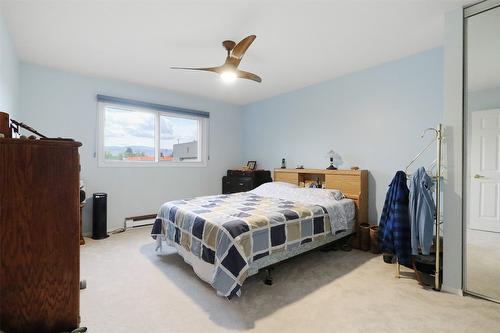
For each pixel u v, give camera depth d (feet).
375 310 6.07
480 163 6.80
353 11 7.06
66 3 6.69
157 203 14.71
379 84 11.14
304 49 9.46
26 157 3.89
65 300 4.18
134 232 12.82
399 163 10.62
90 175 12.50
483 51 6.63
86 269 8.36
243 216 7.58
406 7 6.86
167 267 8.56
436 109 9.58
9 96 8.63
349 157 12.30
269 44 9.04
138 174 14.02
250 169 16.85
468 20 6.74
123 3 6.70
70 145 4.20
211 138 17.16
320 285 7.36
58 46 9.21
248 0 6.57
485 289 6.71
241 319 5.71
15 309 3.89
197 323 5.56
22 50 9.57
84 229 12.28
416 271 7.57
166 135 15.37
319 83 13.56
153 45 9.09
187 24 7.72
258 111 17.43
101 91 12.73
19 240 3.88
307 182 13.60
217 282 6.38
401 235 7.99
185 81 13.25
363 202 11.22
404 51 9.76
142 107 13.94
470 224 6.81
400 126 10.55
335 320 5.68
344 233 10.30
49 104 11.41
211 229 6.98
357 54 9.99
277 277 7.89
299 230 8.22
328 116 13.19
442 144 7.07
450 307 6.18
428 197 7.30
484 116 6.73
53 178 4.08
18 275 3.89
